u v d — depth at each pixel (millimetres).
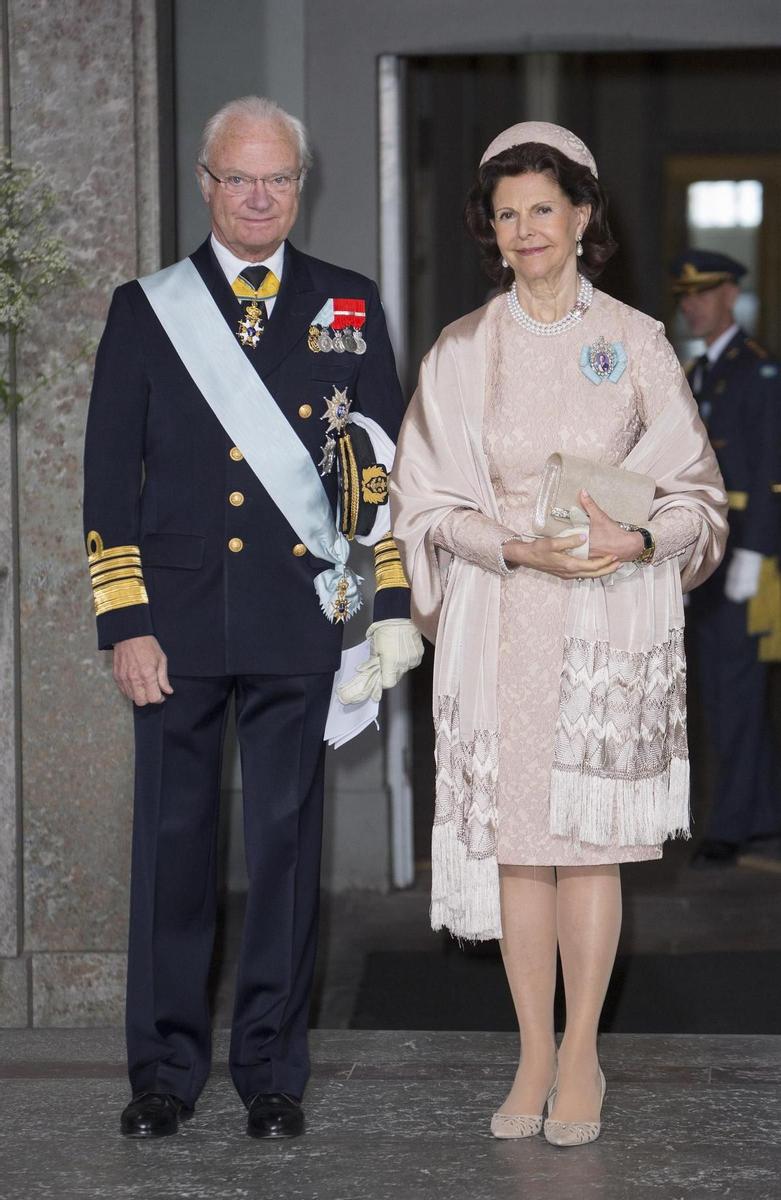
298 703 3975
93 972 4953
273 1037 3994
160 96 4922
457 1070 4461
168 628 3932
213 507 3922
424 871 7273
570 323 3926
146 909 3992
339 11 6578
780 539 7270
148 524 3949
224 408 3896
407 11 6547
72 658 4938
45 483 4910
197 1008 4062
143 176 4879
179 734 3959
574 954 3959
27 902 4984
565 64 10953
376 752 6961
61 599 4930
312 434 3949
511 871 3992
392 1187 3621
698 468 3975
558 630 3896
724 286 7223
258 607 3924
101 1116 4105
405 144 6875
